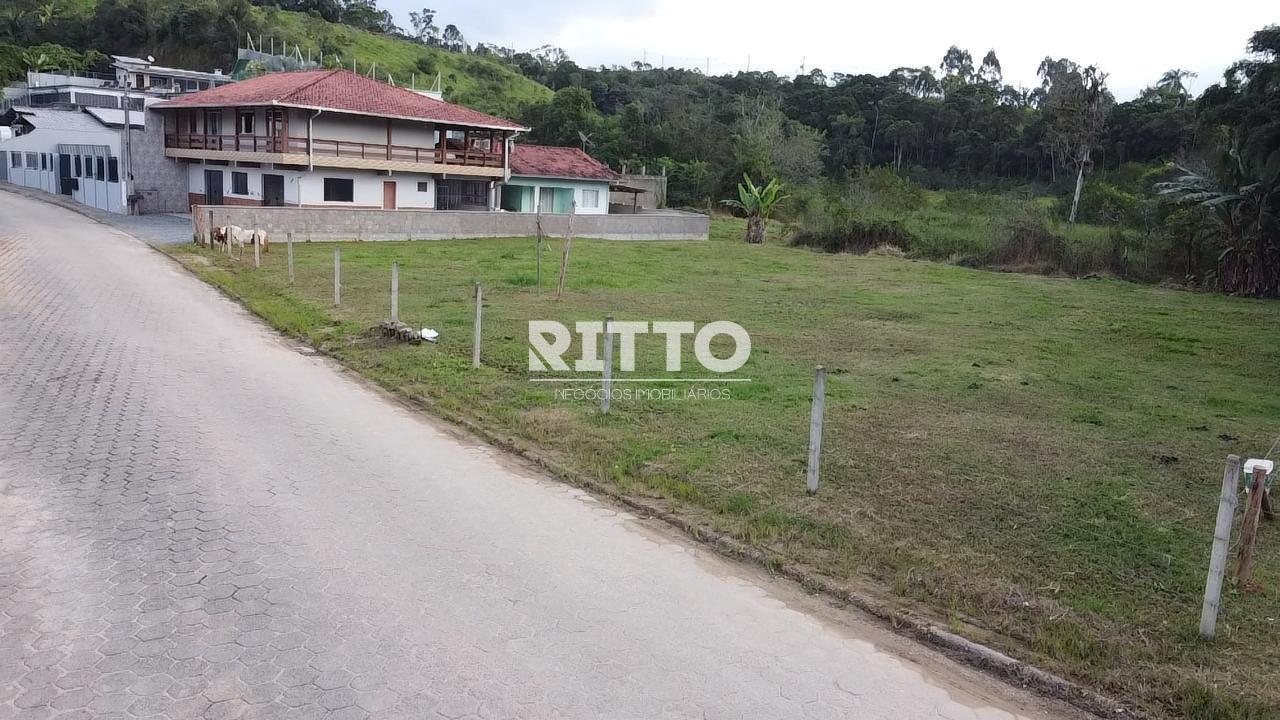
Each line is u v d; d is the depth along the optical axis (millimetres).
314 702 4457
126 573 5816
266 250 25312
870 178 52688
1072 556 6535
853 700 4719
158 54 83375
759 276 25219
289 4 107125
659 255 30266
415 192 37688
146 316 15164
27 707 4324
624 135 63531
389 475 7961
